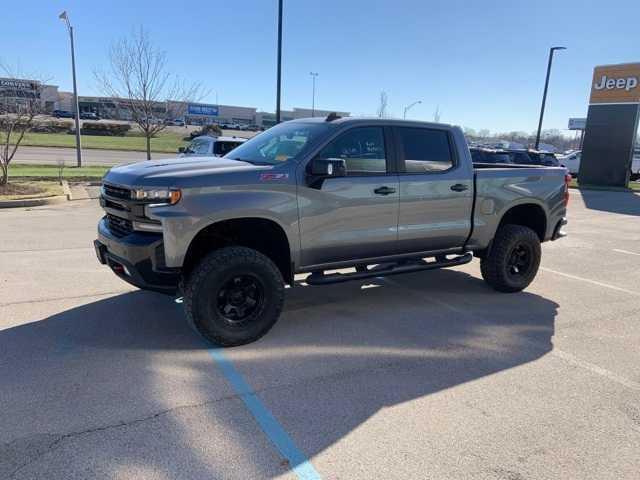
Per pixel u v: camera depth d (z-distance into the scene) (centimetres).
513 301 604
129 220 427
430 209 539
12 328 464
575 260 855
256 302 450
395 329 499
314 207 464
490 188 582
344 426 325
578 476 283
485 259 618
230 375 389
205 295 419
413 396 366
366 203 493
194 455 289
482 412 347
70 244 805
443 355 440
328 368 408
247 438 307
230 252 430
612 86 2512
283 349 442
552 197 639
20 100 1783
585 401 367
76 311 512
